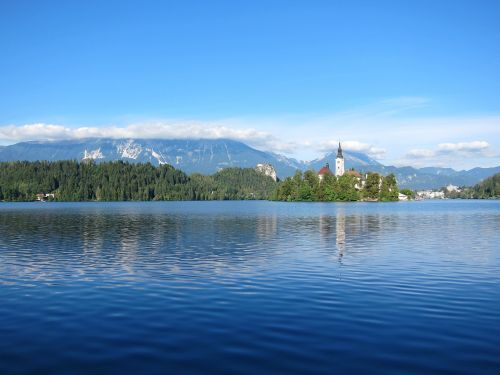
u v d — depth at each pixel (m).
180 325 21.33
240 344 18.69
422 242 56.47
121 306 24.94
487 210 166.25
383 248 50.34
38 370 16.28
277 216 118.75
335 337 19.52
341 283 30.97
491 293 27.91
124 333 20.23
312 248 50.31
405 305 24.95
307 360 16.95
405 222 95.31
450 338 19.42
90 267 37.91
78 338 19.62
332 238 61.34
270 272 35.25
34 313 23.70
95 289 29.31
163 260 41.66
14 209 182.12
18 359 17.31
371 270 36.16
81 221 100.25
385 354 17.58
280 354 17.58
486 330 20.52
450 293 27.95
